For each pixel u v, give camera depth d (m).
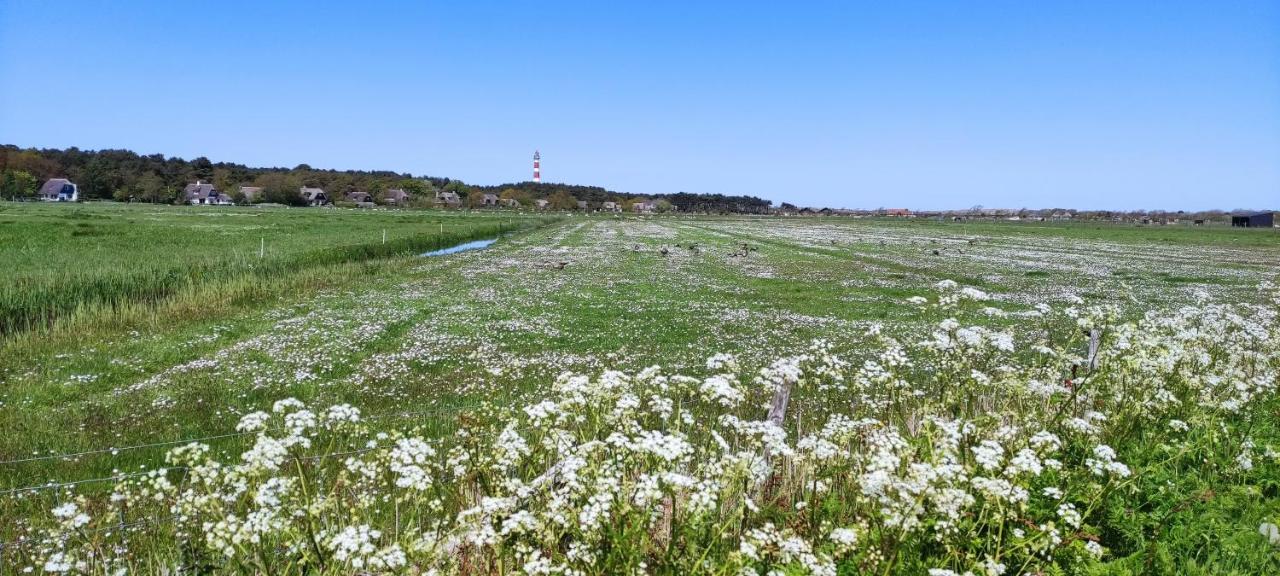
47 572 6.23
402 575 4.46
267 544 5.17
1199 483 6.65
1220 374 9.23
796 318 23.34
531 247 55.75
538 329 20.95
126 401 13.39
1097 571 5.10
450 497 6.05
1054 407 7.88
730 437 8.59
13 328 19.23
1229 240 76.69
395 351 17.78
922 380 12.75
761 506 5.99
